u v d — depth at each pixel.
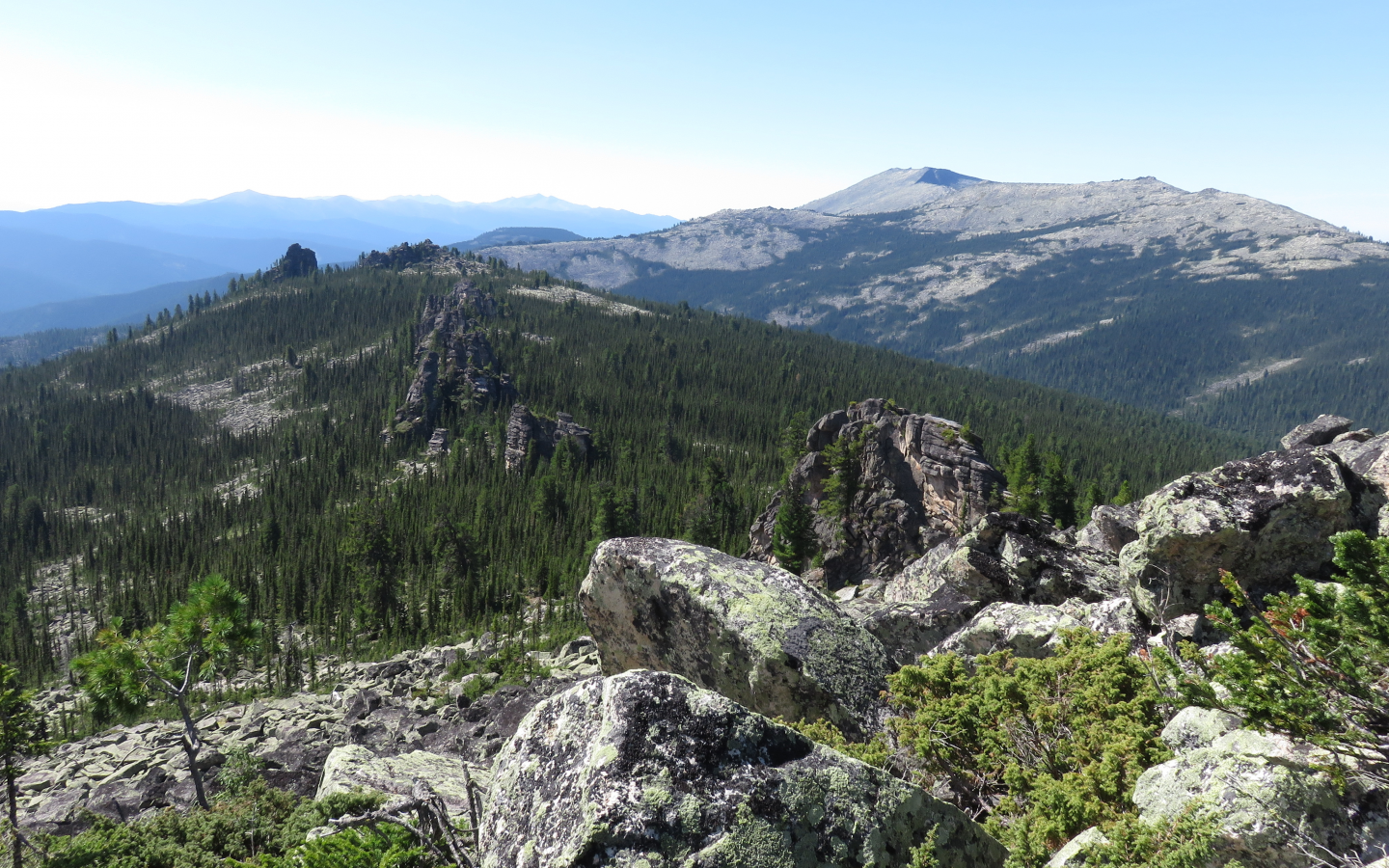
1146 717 9.44
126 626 148.12
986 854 7.53
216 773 37.38
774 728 7.16
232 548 189.50
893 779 7.26
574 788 6.47
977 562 20.92
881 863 6.67
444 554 150.62
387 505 186.88
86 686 29.77
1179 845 6.52
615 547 15.32
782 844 6.35
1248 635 7.72
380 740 38.88
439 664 80.56
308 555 160.88
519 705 38.16
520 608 128.75
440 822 9.28
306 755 33.19
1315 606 7.49
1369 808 6.22
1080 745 9.32
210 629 32.03
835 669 12.76
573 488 190.50
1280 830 6.25
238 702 79.81
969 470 95.81
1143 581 14.14
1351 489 13.20
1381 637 6.79
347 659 112.75
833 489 102.81
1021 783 9.38
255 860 12.70
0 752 26.69
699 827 6.20
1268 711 7.06
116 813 32.75
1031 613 16.77
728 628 13.33
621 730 6.66
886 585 28.75
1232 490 13.62
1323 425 25.44
